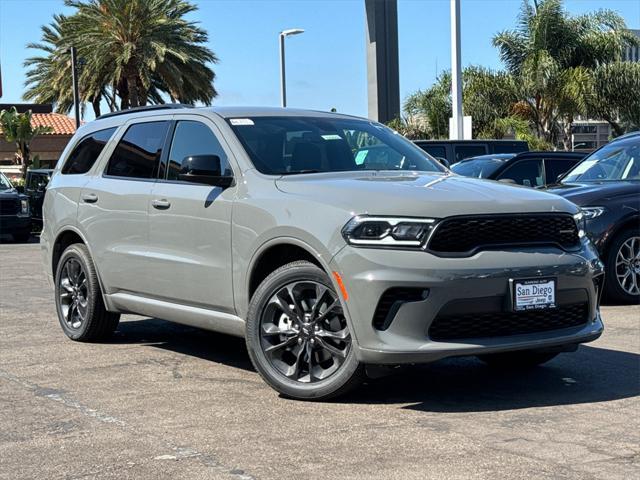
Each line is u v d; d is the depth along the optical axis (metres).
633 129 29.19
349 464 4.09
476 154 18.33
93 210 7.09
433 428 4.67
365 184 5.33
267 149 5.98
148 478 3.94
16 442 4.52
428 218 4.86
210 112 6.38
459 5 19.58
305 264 5.20
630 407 5.10
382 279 4.80
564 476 3.89
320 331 5.17
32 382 5.88
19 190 22.58
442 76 30.28
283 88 31.98
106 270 6.95
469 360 6.50
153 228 6.40
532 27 29.19
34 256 17.31
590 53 29.30
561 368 6.18
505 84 28.89
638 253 9.14
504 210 5.02
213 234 5.84
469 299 4.85
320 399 5.22
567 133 29.53
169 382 5.84
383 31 27.09
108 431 4.69
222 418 4.92
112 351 6.96
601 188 9.27
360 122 6.86
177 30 34.50
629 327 7.80
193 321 6.18
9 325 8.29
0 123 36.56
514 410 5.04
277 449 4.34
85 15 33.75
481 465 4.05
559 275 5.10
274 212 5.37
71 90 35.94
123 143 7.13
